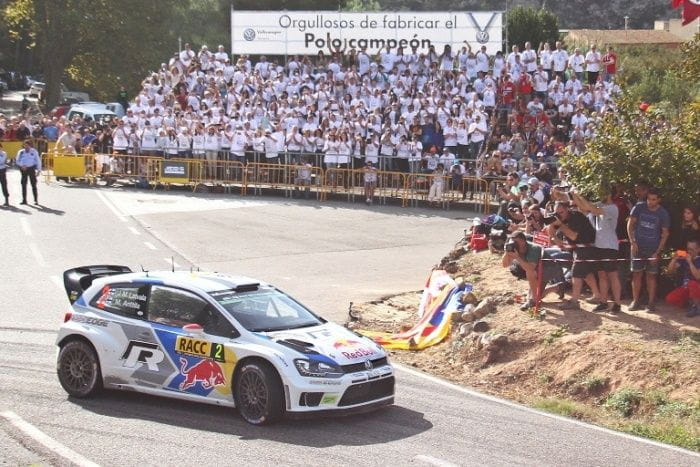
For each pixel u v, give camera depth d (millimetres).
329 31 39062
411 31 38688
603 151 16344
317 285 20688
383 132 34000
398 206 32281
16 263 21828
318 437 10422
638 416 12625
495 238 20047
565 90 35000
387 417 11445
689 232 15578
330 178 33312
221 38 66938
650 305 15328
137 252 23672
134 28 60938
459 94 35656
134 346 11680
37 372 13148
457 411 11961
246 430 10641
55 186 34750
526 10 52000
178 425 10805
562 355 14242
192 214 29828
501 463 9719
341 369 10852
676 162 16172
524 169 30812
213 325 11312
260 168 34094
